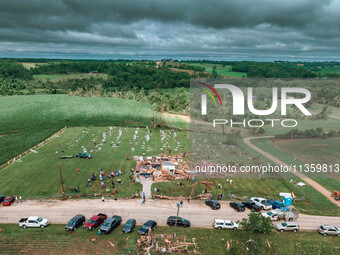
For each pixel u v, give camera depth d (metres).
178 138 93.06
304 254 35.47
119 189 53.50
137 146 82.75
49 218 42.47
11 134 94.56
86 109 128.75
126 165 66.81
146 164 67.00
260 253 35.34
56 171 61.84
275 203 46.94
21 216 42.91
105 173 61.38
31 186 53.84
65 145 82.44
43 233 38.12
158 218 43.44
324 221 43.22
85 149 77.50
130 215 44.12
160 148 81.50
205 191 51.78
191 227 41.03
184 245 36.53
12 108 123.38
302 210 46.16
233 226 40.66
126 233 38.75
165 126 109.19
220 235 39.22
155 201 49.06
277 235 39.44
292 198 49.09
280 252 35.75
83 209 45.59
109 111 127.88
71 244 35.72
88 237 37.69
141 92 181.12
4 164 66.00
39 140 86.56
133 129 103.56
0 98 141.75
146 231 38.59
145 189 53.78
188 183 55.53
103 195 50.75
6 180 56.41
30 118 113.69
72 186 54.16
